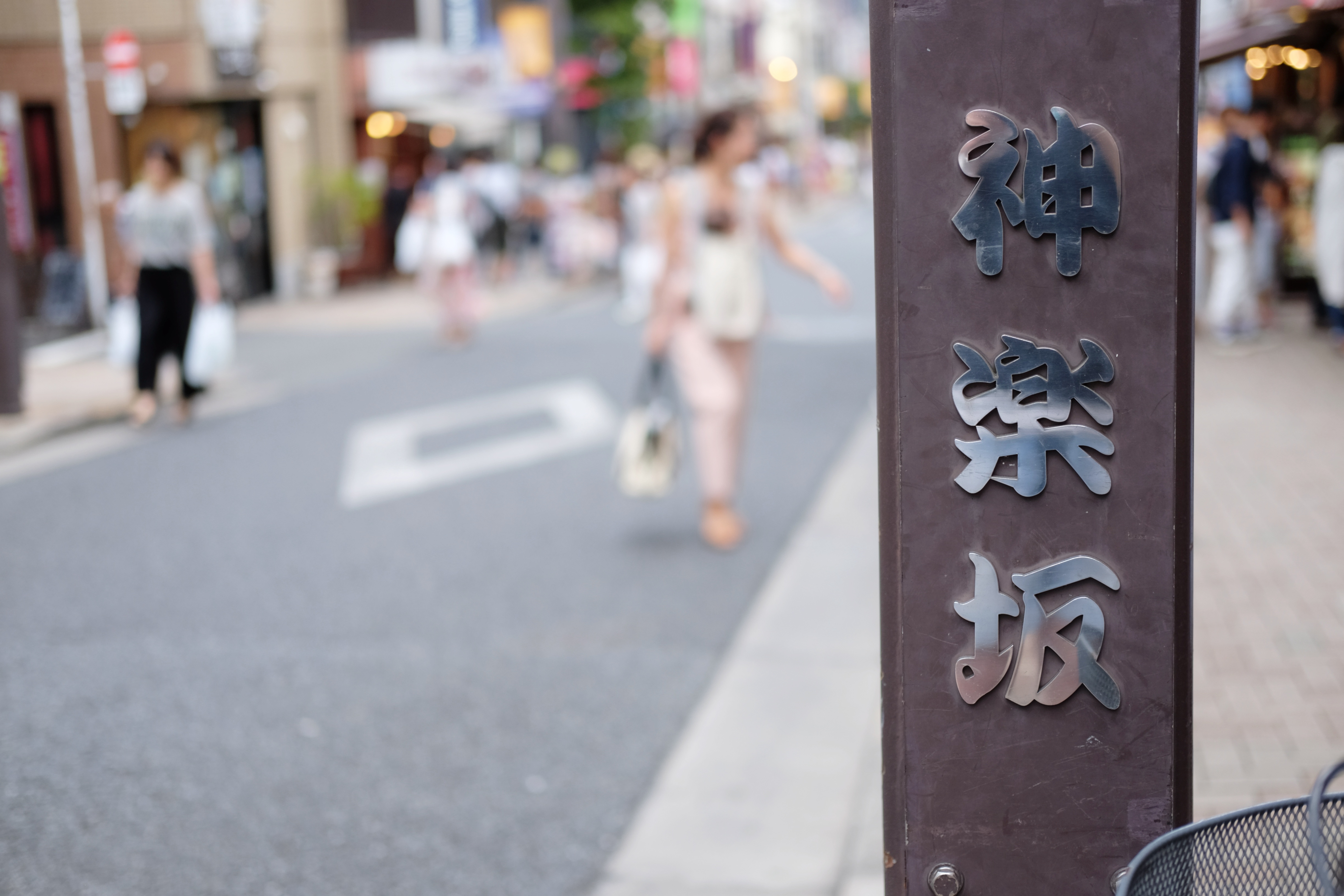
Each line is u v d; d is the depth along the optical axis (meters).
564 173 33.06
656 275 7.42
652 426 7.40
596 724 5.03
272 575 7.03
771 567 7.08
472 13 30.33
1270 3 8.04
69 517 8.34
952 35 2.07
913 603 2.16
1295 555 6.39
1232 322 13.23
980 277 2.10
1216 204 13.04
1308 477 7.93
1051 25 2.05
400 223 26.84
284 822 4.27
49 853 4.06
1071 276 2.08
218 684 5.48
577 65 38.38
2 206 10.92
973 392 2.12
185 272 11.22
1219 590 5.90
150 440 10.83
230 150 23.22
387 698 5.32
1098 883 2.17
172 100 21.89
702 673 5.54
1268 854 1.80
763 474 9.19
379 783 4.55
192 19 21.48
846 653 5.67
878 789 4.32
